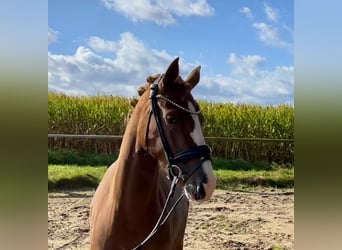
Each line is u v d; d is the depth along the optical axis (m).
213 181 2.39
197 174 2.39
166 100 2.52
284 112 16.09
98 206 3.01
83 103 15.64
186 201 3.62
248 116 16.06
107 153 14.92
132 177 2.67
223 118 16.11
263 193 10.36
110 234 2.74
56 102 15.47
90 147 14.91
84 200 8.57
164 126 2.50
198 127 2.48
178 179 2.48
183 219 3.51
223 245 6.00
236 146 15.58
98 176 10.46
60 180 9.89
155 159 2.68
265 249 5.83
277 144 15.64
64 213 7.43
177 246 3.51
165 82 2.57
